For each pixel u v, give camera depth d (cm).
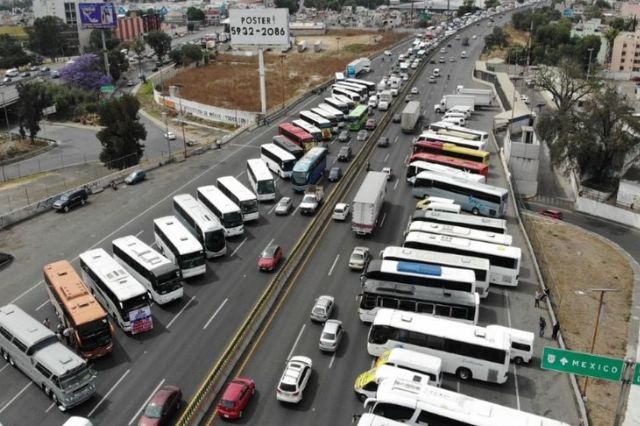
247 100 15300
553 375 4331
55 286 4731
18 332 4256
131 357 4478
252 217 6812
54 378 3878
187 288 5491
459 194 7181
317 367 4309
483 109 12962
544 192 9506
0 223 6975
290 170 8344
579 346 5150
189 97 15912
